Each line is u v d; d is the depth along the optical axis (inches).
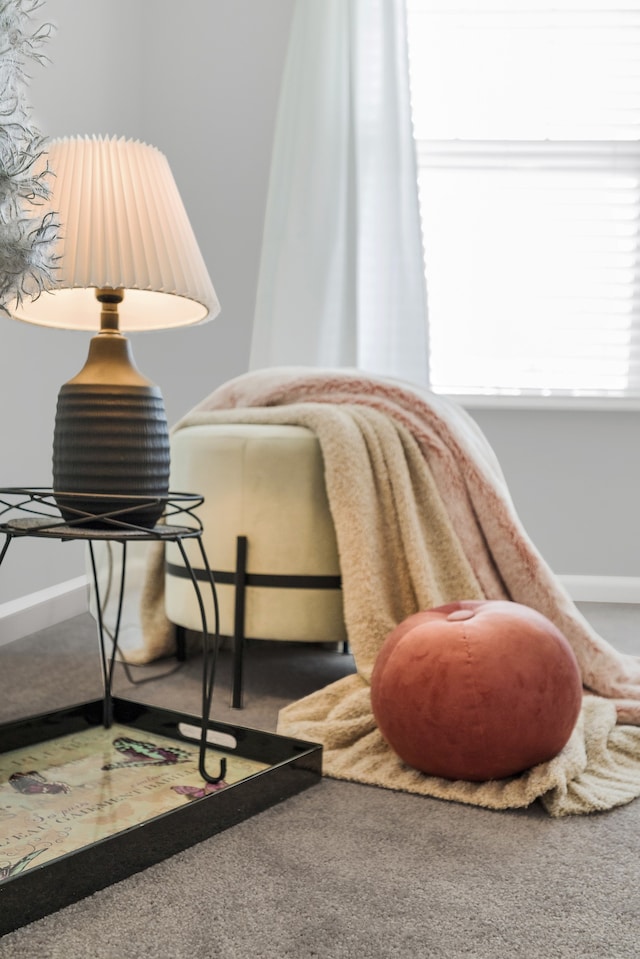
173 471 77.9
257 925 36.0
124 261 52.2
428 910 37.6
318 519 71.2
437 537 72.7
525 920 37.0
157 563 83.7
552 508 131.8
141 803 47.2
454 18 131.6
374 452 72.3
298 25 125.0
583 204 132.0
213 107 133.1
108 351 54.6
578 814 48.9
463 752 50.3
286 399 81.3
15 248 37.7
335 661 86.7
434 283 134.9
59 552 103.5
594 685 69.0
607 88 130.6
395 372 124.5
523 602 72.2
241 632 70.3
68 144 54.0
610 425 131.0
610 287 132.6
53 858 38.5
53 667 81.1
